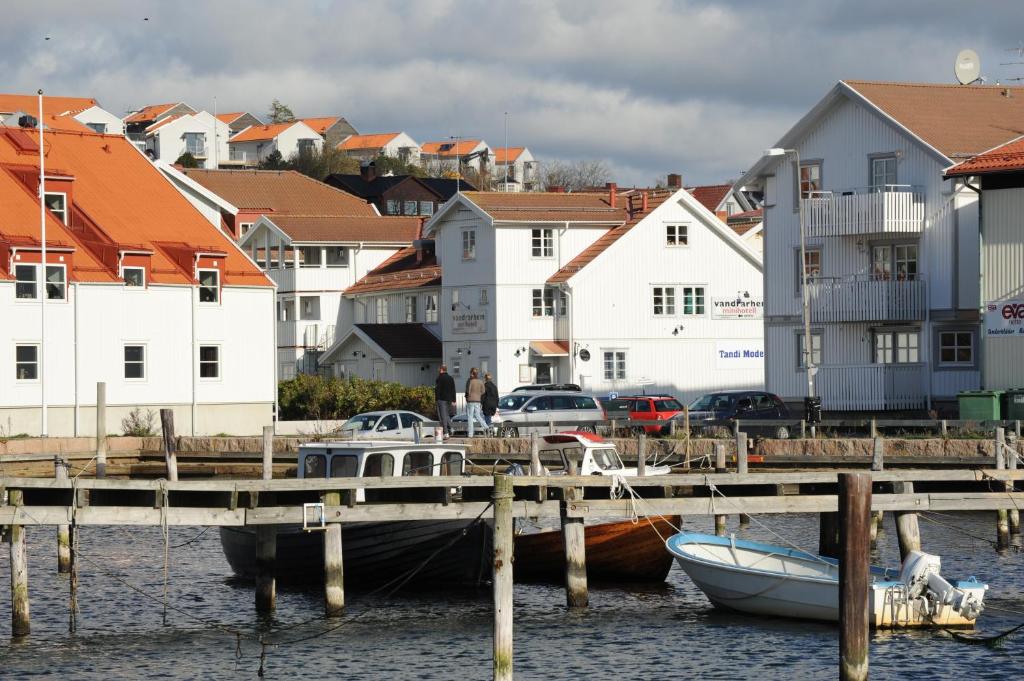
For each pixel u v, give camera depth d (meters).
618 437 62.31
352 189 168.12
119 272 75.06
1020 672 30.22
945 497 37.31
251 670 31.53
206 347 79.06
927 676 30.00
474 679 30.47
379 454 40.09
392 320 104.75
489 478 35.50
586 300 92.12
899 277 72.94
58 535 43.50
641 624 35.31
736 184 80.06
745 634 34.12
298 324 107.38
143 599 39.34
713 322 95.62
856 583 25.80
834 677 30.17
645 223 93.69
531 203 95.25
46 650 33.50
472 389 62.19
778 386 77.56
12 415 71.25
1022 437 51.66
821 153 76.19
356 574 39.50
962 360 70.56
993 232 64.19
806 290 67.44
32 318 72.00
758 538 48.50
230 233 113.00
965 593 33.84
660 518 40.41
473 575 39.88
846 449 53.31
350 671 31.30
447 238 95.94
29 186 76.38
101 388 59.06
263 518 34.97
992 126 74.19
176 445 68.56
